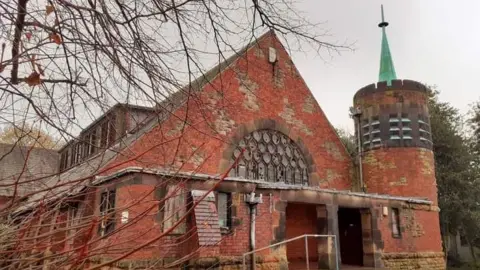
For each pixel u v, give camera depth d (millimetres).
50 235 2627
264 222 12805
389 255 16156
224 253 11492
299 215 18812
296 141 19391
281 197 13516
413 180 19266
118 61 3832
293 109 19797
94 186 3270
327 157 20422
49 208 2926
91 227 2428
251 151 17672
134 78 3947
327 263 14227
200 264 10102
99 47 3838
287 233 18219
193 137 14531
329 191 14836
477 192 28797
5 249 2508
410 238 17297
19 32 3359
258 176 17594
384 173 19750
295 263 16609
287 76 20000
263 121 18297
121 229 2639
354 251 17906
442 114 30984
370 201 16141
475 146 32938
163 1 4070
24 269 2506
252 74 18500
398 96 20344
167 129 9016
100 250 2596
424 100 20750
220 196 12062
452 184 28859
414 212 17969
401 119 20047
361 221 16375
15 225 2674
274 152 18531
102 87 4090
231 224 11938
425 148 19953
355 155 22391
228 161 16250
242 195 12461
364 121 21141
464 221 28234
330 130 21078
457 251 33188
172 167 3656
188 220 10492
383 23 23266
